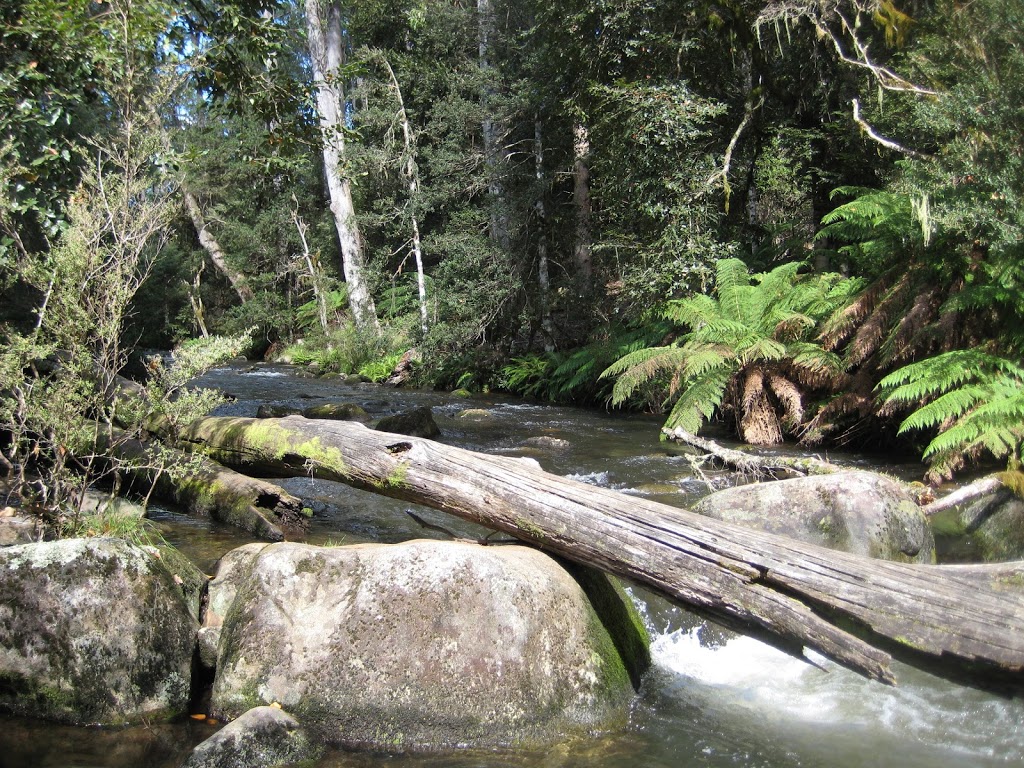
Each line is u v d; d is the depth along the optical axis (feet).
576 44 41.29
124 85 15.80
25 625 9.89
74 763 8.81
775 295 30.17
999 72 22.75
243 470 17.95
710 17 37.32
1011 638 8.89
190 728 9.75
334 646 10.11
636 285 39.11
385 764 9.14
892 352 24.47
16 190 16.48
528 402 45.78
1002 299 22.16
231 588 11.98
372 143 68.28
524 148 60.44
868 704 11.08
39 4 16.79
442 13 61.87
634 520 11.21
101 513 13.70
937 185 23.36
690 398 28.71
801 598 10.02
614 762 9.37
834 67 38.63
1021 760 9.61
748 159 43.93
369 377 60.70
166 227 15.17
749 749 9.80
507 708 9.84
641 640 12.49
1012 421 19.21
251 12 22.07
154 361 14.56
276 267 92.79
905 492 16.17
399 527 17.24
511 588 10.53
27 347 12.20
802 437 28.02
